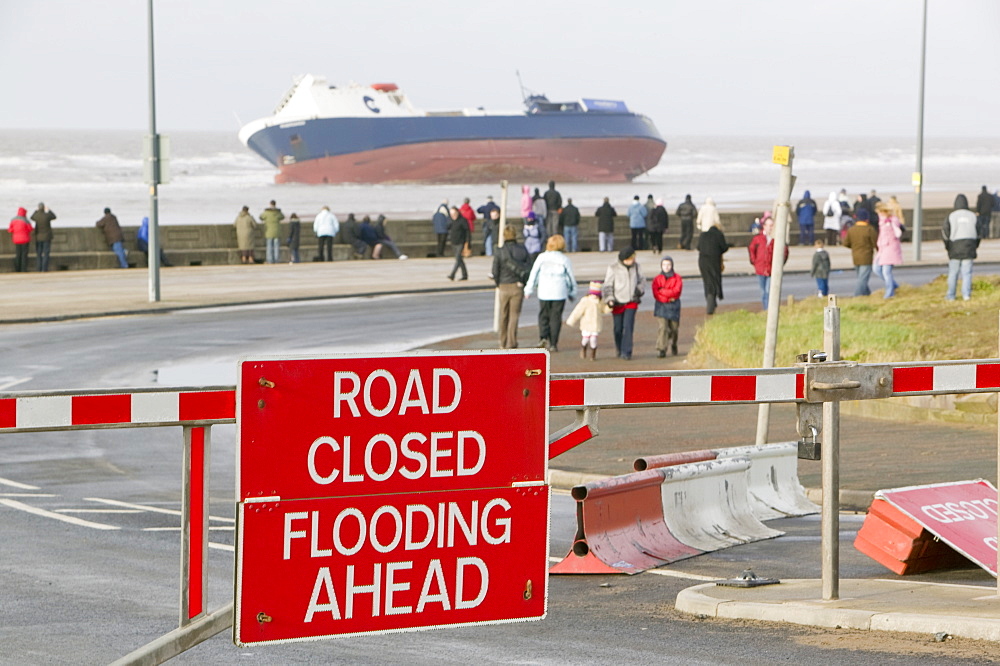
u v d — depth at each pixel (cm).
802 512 2883
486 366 1345
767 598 1997
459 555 1345
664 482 2517
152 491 3133
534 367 1367
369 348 5894
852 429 3744
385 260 11662
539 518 1377
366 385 1298
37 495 3061
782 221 3034
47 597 2100
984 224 14075
